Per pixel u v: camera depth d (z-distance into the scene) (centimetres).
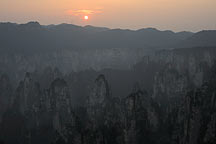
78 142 12256
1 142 14612
